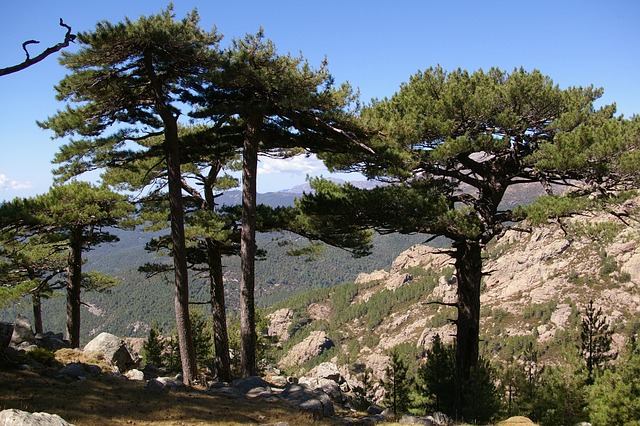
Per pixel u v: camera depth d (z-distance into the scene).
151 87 15.00
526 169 16.75
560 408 14.95
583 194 14.77
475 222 15.60
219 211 19.73
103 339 18.19
